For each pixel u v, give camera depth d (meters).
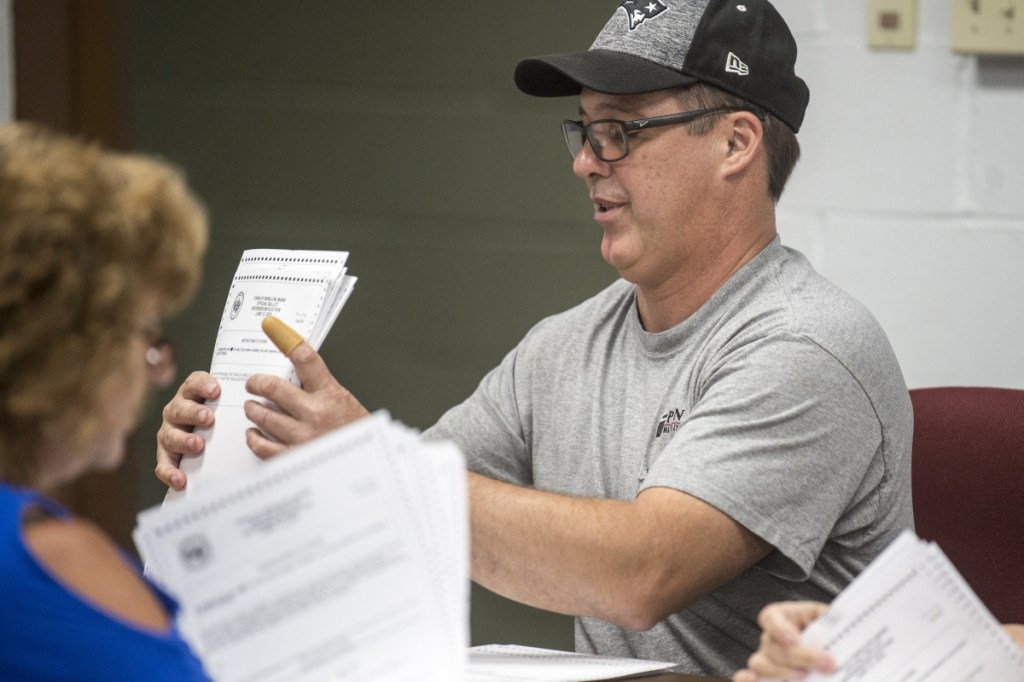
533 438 5.77
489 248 8.03
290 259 4.82
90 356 2.75
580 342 5.76
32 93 8.92
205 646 3.09
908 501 5.19
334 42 8.13
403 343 8.24
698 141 5.18
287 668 3.10
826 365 4.85
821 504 4.77
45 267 2.71
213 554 3.11
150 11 8.48
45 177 2.79
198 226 3.05
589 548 4.57
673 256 5.27
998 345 7.12
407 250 8.18
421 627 3.13
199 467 4.59
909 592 3.30
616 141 5.22
